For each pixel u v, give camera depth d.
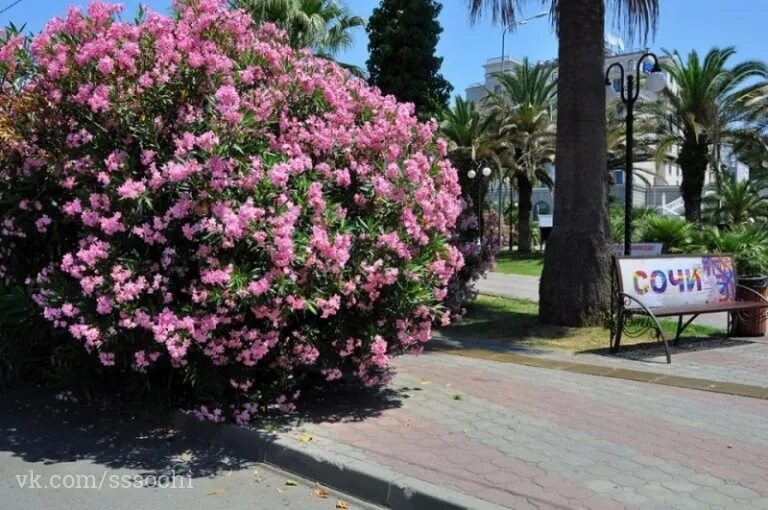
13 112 6.50
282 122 6.14
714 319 12.21
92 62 5.82
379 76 15.52
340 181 5.96
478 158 32.44
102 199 5.56
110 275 5.28
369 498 4.57
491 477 4.61
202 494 4.64
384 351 5.94
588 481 4.56
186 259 5.60
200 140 5.27
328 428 5.66
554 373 7.80
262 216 5.24
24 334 6.83
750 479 4.62
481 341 9.93
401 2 15.29
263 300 5.25
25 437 5.84
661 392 6.94
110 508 4.40
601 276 10.41
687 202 29.61
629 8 10.97
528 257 35.50
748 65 27.94
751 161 35.72
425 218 6.17
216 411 5.69
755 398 6.70
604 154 10.54
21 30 6.55
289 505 4.48
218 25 6.28
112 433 5.94
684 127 29.12
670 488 4.46
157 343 5.49
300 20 19.86
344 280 5.65
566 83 10.39
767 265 15.06
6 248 7.03
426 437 5.45
